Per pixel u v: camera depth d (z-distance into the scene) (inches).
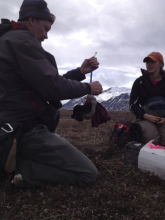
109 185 43.9
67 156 41.8
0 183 42.3
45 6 42.1
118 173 49.5
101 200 38.6
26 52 38.1
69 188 41.8
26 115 40.3
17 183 40.9
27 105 39.9
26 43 38.1
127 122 66.6
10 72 39.1
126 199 39.4
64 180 42.6
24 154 41.1
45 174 41.8
